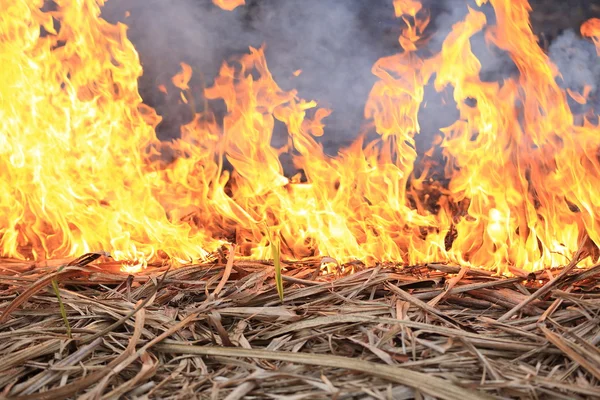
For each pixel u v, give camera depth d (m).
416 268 2.79
